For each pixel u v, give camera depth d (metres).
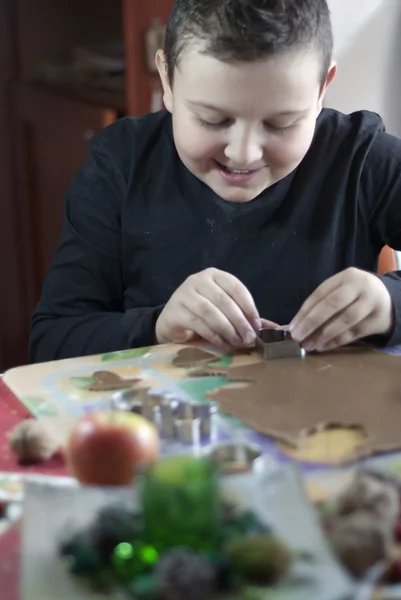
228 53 0.75
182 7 0.81
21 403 0.70
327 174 1.08
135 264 1.07
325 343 0.80
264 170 0.87
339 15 1.67
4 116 2.14
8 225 2.19
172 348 0.83
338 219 1.07
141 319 0.93
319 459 0.57
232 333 0.82
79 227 1.08
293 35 0.76
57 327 1.00
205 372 0.75
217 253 1.05
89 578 0.42
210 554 0.42
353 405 0.66
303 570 0.42
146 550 0.43
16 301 2.25
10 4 2.10
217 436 0.62
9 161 2.14
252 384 0.71
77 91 2.02
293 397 0.68
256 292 1.05
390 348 0.84
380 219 1.10
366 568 0.42
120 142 1.10
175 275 1.06
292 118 0.80
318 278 1.06
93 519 0.46
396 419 0.63
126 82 1.73
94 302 1.06
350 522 0.44
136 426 0.54
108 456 0.52
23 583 0.42
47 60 2.17
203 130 0.82
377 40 1.71
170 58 0.85
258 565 0.41
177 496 0.43
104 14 2.13
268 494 0.47
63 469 0.58
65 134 1.99
